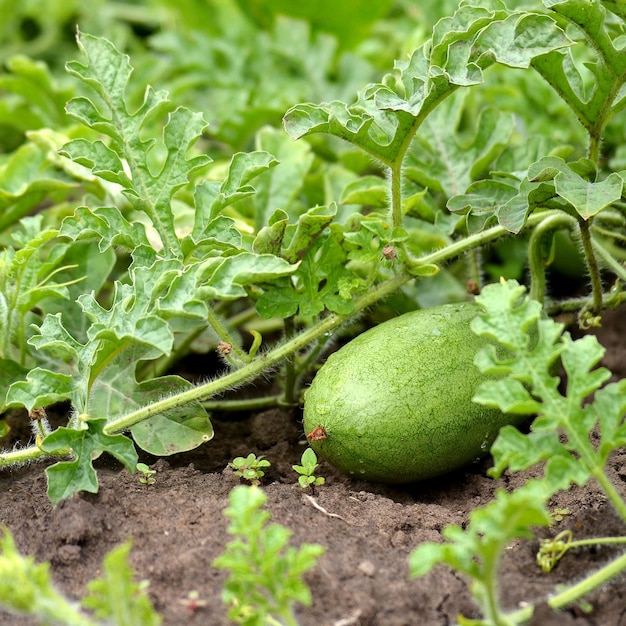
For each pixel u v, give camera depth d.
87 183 4.48
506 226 3.38
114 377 3.62
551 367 3.52
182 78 6.20
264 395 4.57
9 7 7.46
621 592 2.77
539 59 3.41
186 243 3.47
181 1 7.19
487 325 2.72
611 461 3.40
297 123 3.31
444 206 4.65
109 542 3.01
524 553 2.96
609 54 3.36
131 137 3.61
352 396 3.31
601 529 3.02
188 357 4.76
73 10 7.73
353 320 3.85
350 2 6.26
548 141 4.46
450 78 3.14
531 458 2.63
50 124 5.75
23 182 4.74
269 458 3.80
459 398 3.33
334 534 3.01
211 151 5.84
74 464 3.09
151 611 2.35
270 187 4.49
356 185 4.27
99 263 4.07
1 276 3.55
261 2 6.45
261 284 3.55
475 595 2.45
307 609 2.68
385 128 3.50
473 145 4.34
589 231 3.75
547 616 2.56
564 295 5.16
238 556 2.37
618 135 4.96
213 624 2.61
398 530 3.11
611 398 2.67
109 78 3.62
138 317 3.13
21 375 3.77
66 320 3.99
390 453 3.30
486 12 3.37
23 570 2.21
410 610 2.71
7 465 3.40
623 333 4.64
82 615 2.47
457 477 3.59
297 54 6.14
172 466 3.75
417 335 3.45
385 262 3.60
